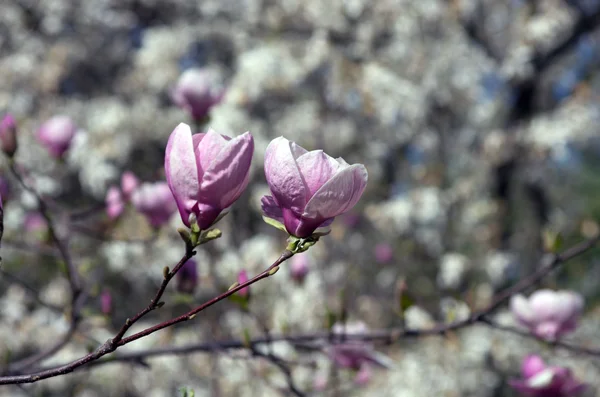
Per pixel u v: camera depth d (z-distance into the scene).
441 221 4.96
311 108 5.03
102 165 4.50
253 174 4.55
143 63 5.09
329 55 4.78
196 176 1.16
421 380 4.27
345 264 4.73
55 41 5.38
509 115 5.52
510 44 5.51
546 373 1.84
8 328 3.71
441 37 5.24
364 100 4.79
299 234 1.19
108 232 2.30
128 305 4.16
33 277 3.99
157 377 3.77
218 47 5.39
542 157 5.29
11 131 1.66
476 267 5.07
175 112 5.00
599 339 5.07
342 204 1.17
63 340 1.80
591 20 5.27
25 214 3.04
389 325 4.74
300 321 3.49
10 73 4.96
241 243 3.89
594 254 6.50
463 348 4.49
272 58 4.61
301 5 4.95
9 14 5.14
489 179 5.46
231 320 3.30
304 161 1.18
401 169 5.50
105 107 5.09
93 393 3.98
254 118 4.99
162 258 3.68
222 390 3.26
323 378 2.36
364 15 4.99
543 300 1.94
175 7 5.61
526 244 5.99
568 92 5.95
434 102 5.29
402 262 5.06
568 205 7.20
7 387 3.23
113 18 5.55
